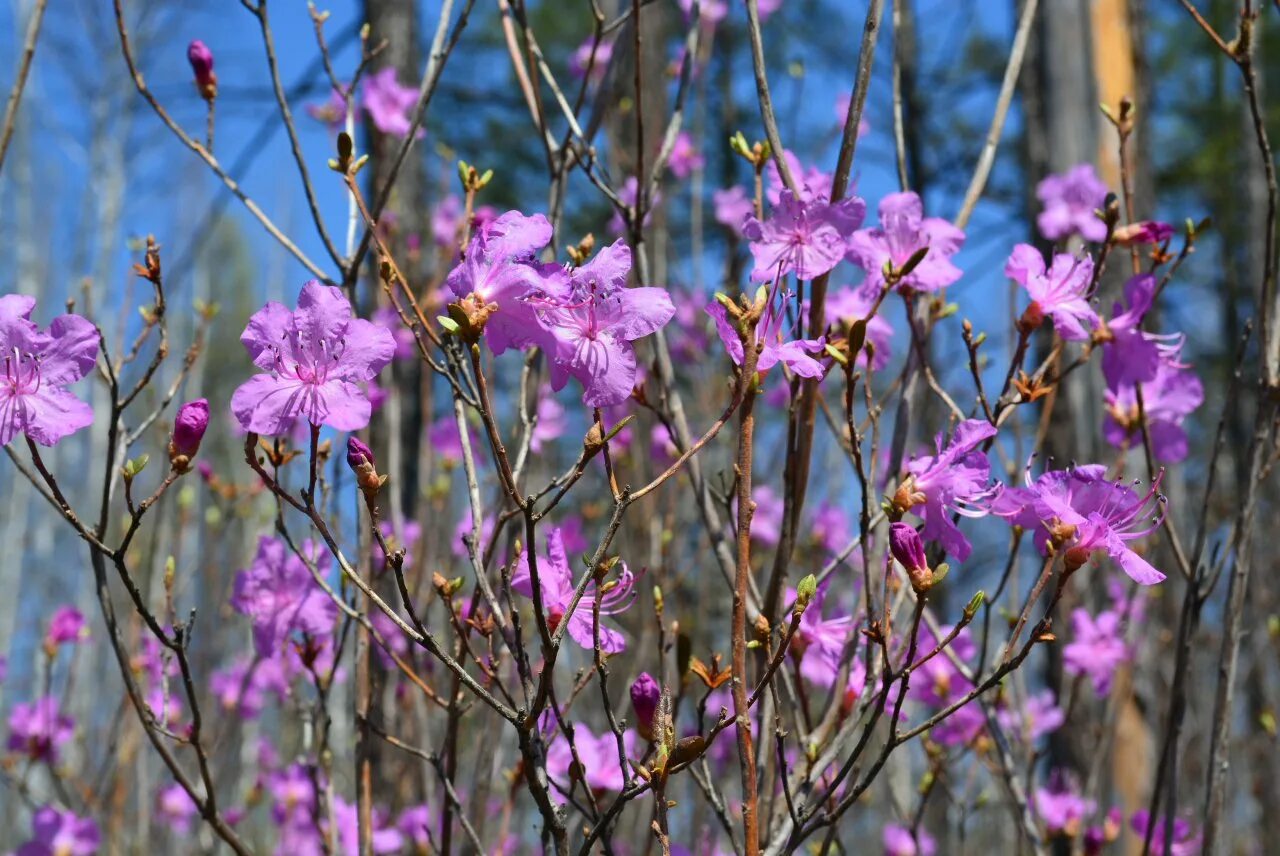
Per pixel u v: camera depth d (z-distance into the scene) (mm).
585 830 1734
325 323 1506
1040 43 4594
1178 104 14211
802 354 1576
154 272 1813
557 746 2178
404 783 2867
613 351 1479
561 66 12688
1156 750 3773
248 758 5227
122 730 3908
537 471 3553
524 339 1486
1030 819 2352
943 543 1673
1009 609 2600
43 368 1565
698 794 2844
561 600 1680
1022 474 2336
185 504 3680
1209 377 12258
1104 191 3080
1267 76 13086
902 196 1981
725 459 3736
